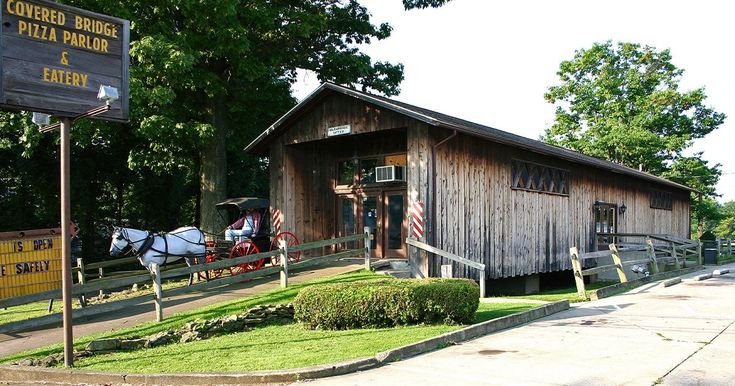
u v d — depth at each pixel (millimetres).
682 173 47375
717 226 75062
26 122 18719
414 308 10742
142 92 18047
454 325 10672
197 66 21547
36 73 8836
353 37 26844
